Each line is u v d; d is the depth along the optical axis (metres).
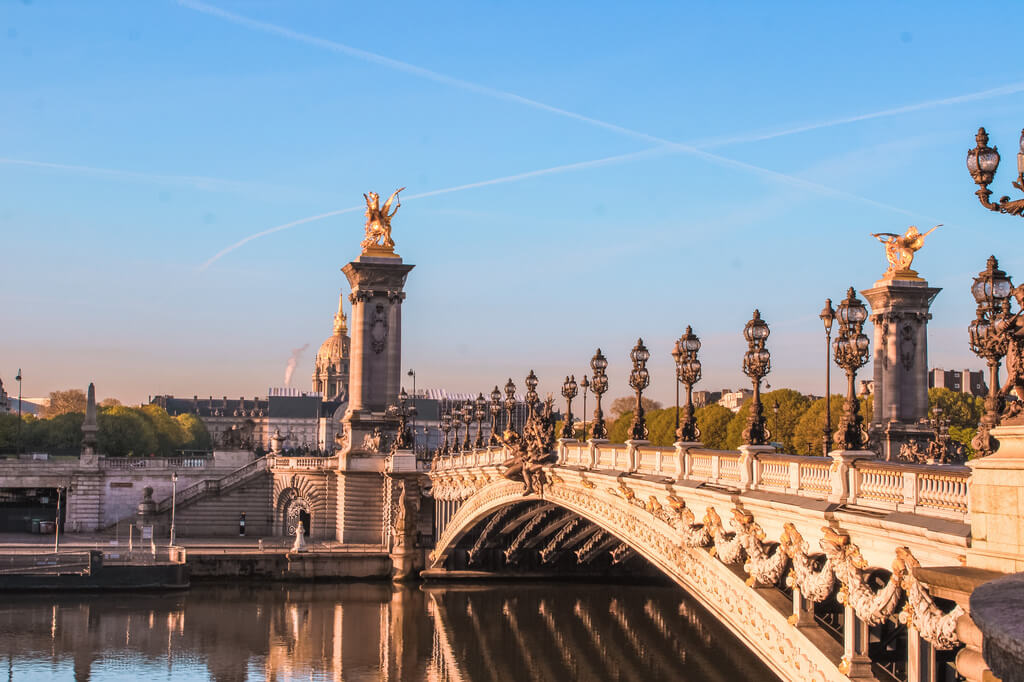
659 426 142.00
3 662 76.69
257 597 102.88
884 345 94.19
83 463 141.88
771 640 39.59
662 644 82.62
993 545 24.70
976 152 24.22
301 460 135.38
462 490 99.50
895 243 94.94
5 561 103.50
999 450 24.92
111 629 87.56
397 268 141.12
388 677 74.00
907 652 32.38
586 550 98.12
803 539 35.47
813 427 108.25
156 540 132.00
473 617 93.44
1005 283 26.03
